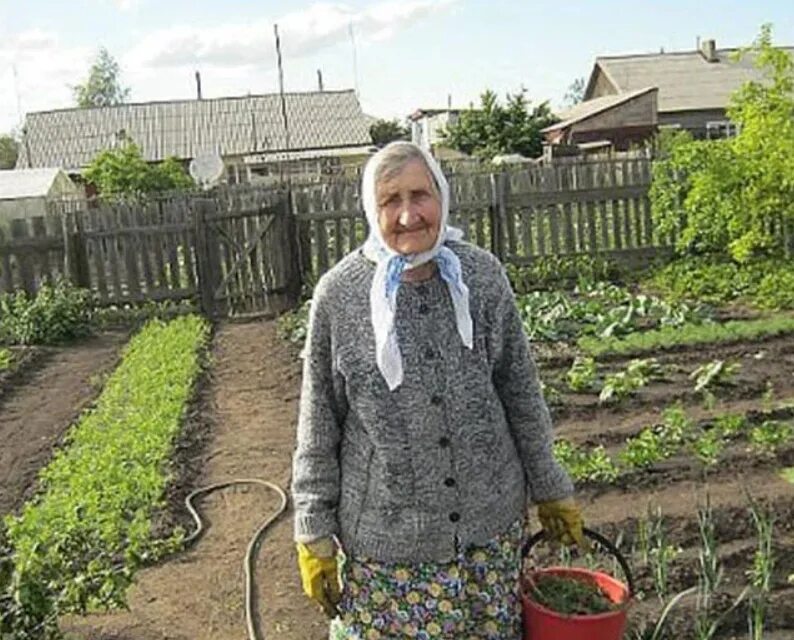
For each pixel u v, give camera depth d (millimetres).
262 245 13977
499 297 3123
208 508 6637
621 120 48031
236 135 56562
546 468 3244
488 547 3143
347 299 3074
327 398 3154
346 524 3168
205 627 4980
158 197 25875
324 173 41562
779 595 4703
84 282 13750
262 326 12789
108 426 8266
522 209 14906
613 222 15125
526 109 54000
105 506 6332
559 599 3277
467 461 3072
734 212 13391
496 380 3225
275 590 5352
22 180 32938
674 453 6762
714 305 12125
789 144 12969
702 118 51938
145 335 12148
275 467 7359
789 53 14102
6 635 3961
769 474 6359
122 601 4406
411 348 3018
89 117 58312
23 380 10609
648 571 4980
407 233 2977
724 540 5395
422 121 63531
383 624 3168
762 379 8578
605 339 10273
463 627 3150
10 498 6977
